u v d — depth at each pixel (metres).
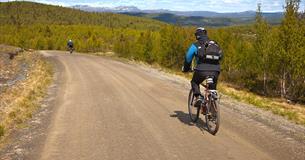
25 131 8.56
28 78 24.05
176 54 39.94
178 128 8.77
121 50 57.56
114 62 35.38
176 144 7.44
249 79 30.31
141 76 21.91
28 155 6.79
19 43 122.31
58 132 8.42
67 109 11.28
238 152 6.92
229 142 7.59
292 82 25.97
